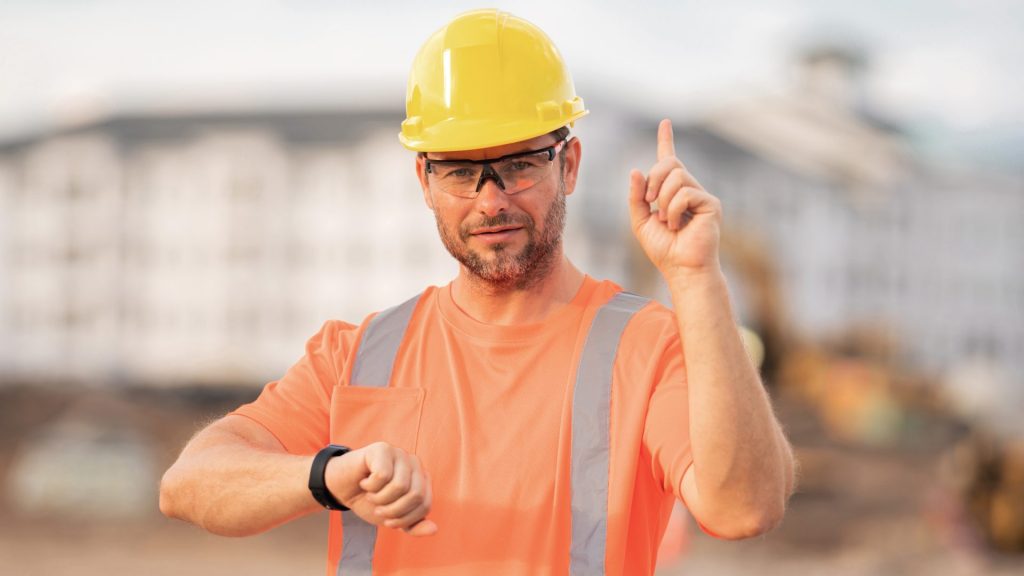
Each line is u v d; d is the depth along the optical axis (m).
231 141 39.03
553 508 1.97
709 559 15.79
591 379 2.01
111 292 39.62
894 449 24.44
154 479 20.06
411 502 1.70
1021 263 47.22
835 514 19.02
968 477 15.59
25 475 19.53
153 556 15.78
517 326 2.08
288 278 38.16
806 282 41.78
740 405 1.75
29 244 40.59
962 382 33.88
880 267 44.09
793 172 41.59
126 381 37.53
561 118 2.10
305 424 2.14
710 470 1.75
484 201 1.97
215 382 34.00
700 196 1.80
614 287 2.15
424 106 2.16
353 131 38.16
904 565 15.62
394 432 2.08
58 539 16.88
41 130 40.97
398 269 37.41
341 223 37.91
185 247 39.19
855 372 25.89
